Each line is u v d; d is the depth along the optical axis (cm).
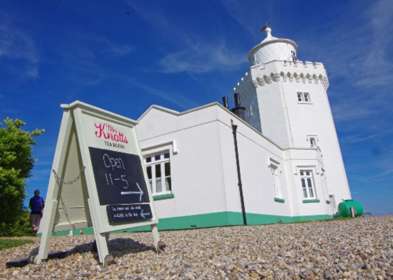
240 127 1554
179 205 1370
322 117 2834
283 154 2189
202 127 1380
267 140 1911
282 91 2814
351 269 394
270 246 580
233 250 554
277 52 3231
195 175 1357
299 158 2192
